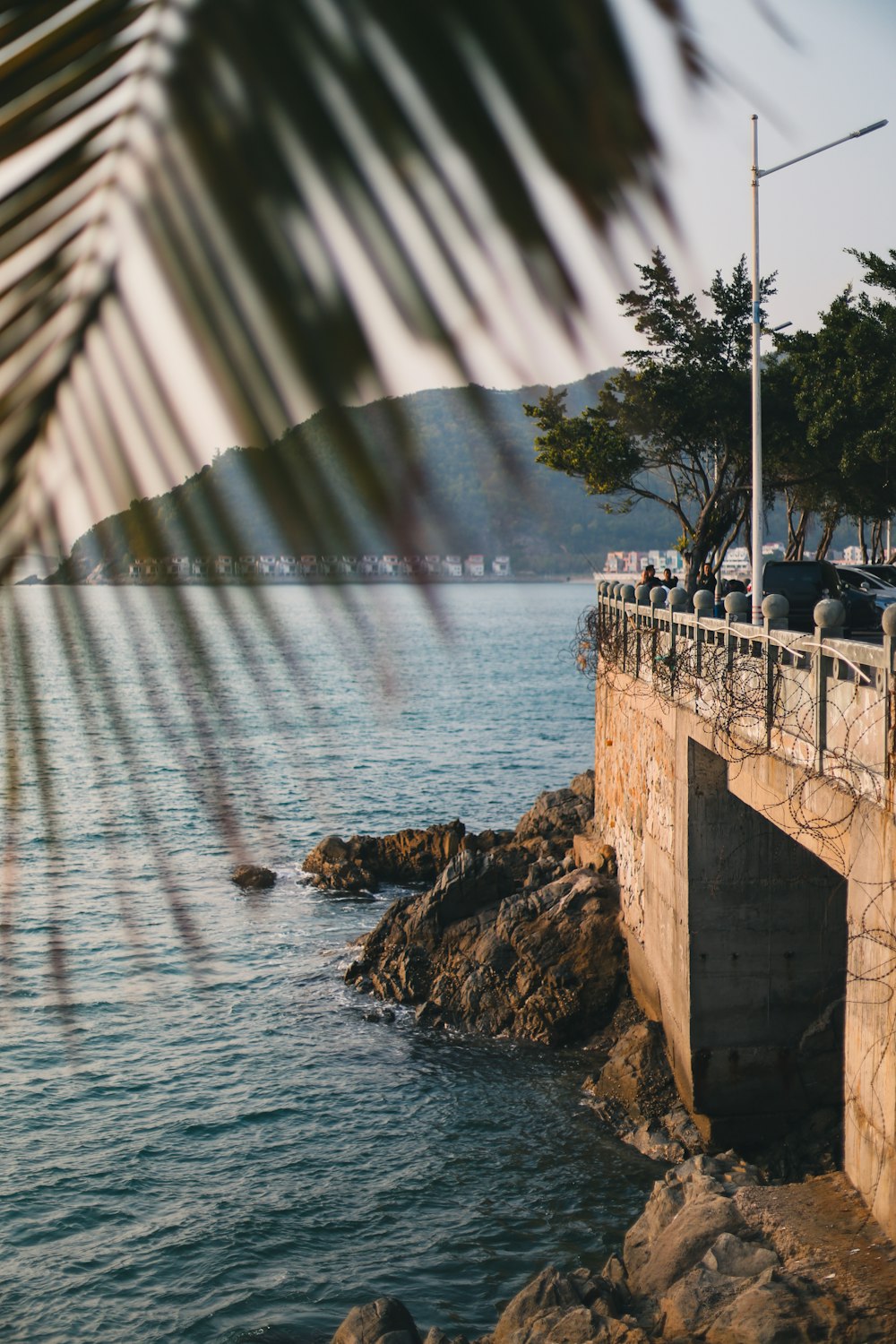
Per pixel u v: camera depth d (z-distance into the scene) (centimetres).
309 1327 1772
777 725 1591
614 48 81
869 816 1209
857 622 2773
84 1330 1781
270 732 105
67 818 112
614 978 2864
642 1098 2330
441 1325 1769
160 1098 2502
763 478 4109
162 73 87
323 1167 2234
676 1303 1288
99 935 3025
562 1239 1967
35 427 92
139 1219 2070
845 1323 1127
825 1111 2073
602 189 81
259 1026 2895
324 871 4347
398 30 82
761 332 2256
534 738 8212
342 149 83
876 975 1190
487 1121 2388
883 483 4012
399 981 3153
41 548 95
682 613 2234
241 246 84
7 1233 2034
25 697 104
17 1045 2670
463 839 4406
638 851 2759
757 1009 2108
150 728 106
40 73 88
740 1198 1448
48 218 89
